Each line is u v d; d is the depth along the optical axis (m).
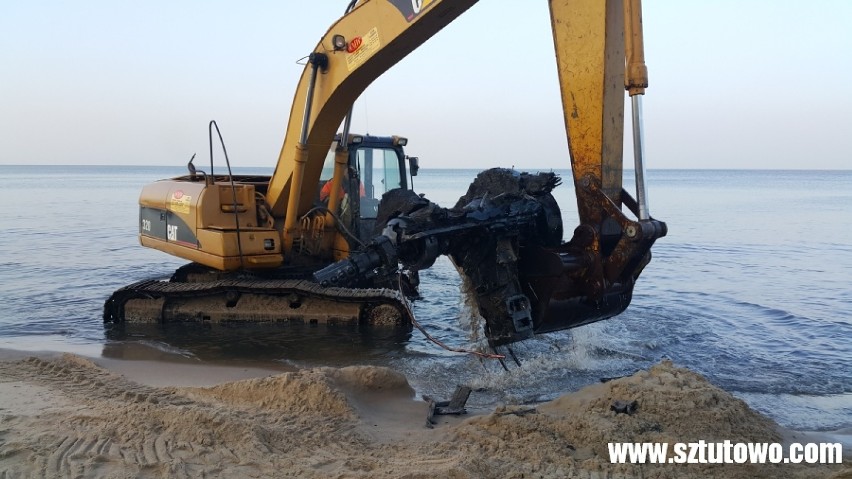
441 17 7.16
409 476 4.20
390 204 6.18
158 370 7.41
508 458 4.56
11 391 6.13
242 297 9.73
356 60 8.21
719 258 17.33
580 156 5.43
